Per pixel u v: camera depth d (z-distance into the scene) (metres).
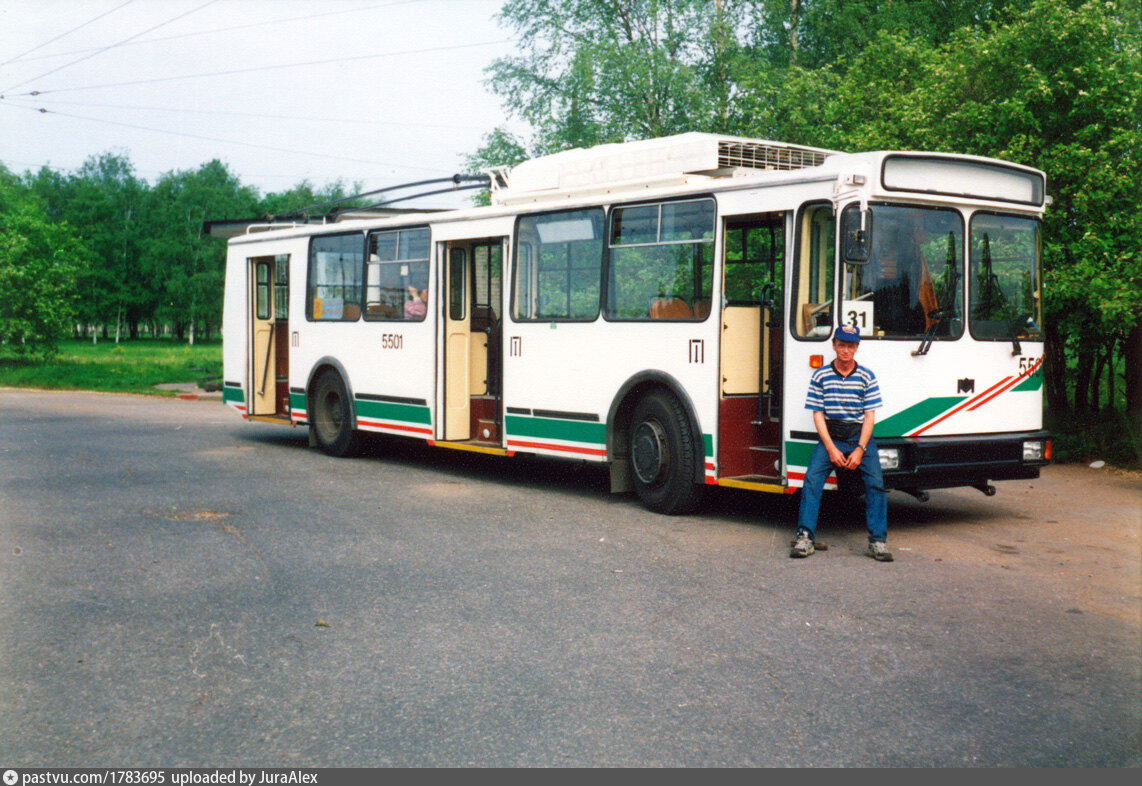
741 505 9.61
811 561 7.22
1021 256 8.61
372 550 7.52
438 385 11.36
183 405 21.45
